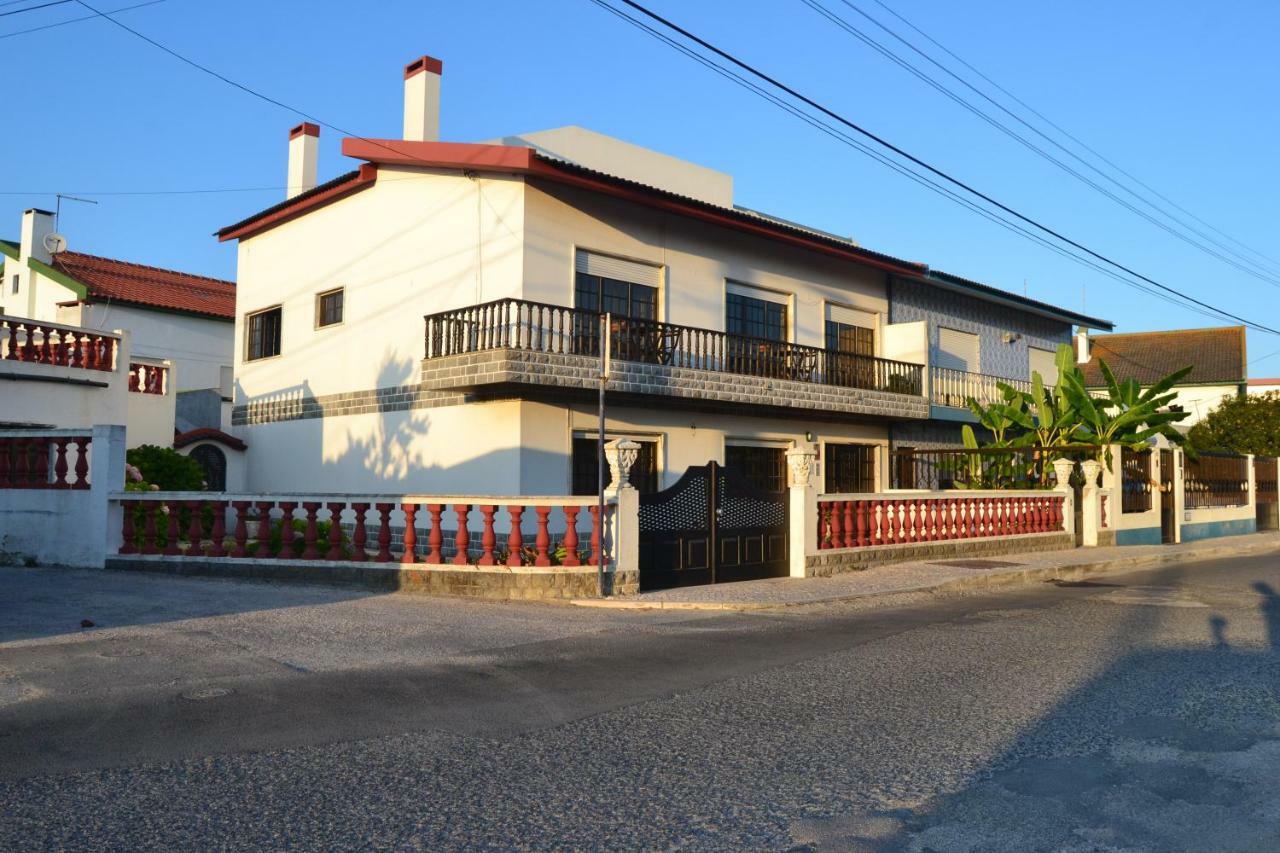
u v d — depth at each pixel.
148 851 4.13
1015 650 8.97
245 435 22.80
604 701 6.84
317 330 20.89
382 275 19.39
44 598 10.89
